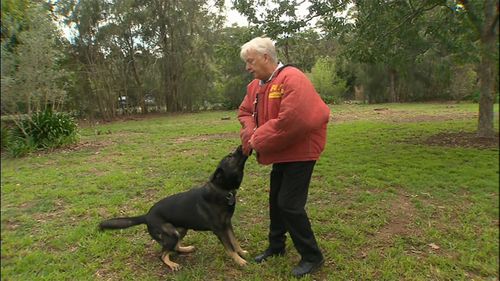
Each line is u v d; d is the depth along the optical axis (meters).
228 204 3.28
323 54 31.92
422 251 3.55
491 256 3.32
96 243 3.87
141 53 25.92
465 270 3.19
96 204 5.16
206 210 3.26
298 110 2.66
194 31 26.31
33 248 3.84
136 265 3.49
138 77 26.17
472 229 3.90
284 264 3.35
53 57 9.72
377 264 3.32
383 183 5.54
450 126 11.58
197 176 6.66
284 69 2.87
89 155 9.10
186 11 25.59
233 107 29.48
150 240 3.97
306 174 2.96
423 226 4.07
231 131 13.18
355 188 5.46
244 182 5.96
